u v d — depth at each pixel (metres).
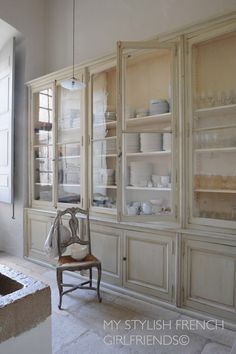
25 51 3.66
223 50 2.29
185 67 2.26
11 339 0.73
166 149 2.53
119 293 2.57
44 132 3.53
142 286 2.46
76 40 3.54
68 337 1.90
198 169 2.32
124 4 3.10
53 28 3.79
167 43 2.31
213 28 2.10
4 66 3.76
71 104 3.21
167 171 2.57
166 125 2.63
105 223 2.71
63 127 3.31
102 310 2.27
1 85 3.81
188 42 2.24
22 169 3.66
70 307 2.32
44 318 0.83
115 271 2.64
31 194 3.62
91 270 2.63
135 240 2.49
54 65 3.79
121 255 2.59
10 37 3.68
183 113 2.27
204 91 2.32
